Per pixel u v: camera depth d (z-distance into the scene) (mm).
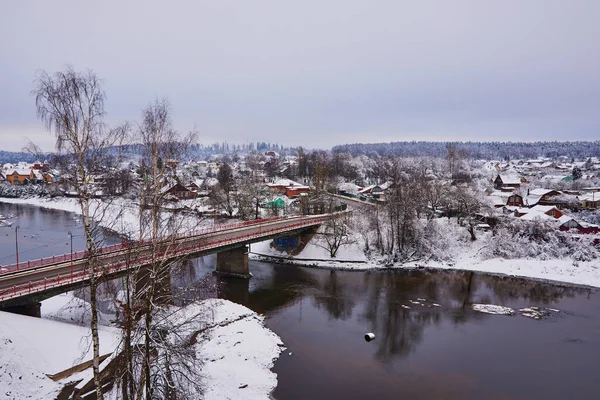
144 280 33094
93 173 23375
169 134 27219
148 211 30125
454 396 37375
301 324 53750
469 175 182000
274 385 38500
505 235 88562
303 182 185250
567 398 37375
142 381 23859
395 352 45812
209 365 39969
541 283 73688
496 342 48719
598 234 85750
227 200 120312
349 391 37781
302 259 89750
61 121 20422
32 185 181250
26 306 42312
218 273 77812
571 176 195875
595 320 56094
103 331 40688
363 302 63000
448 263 85938
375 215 91812
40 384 31469
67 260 52281
